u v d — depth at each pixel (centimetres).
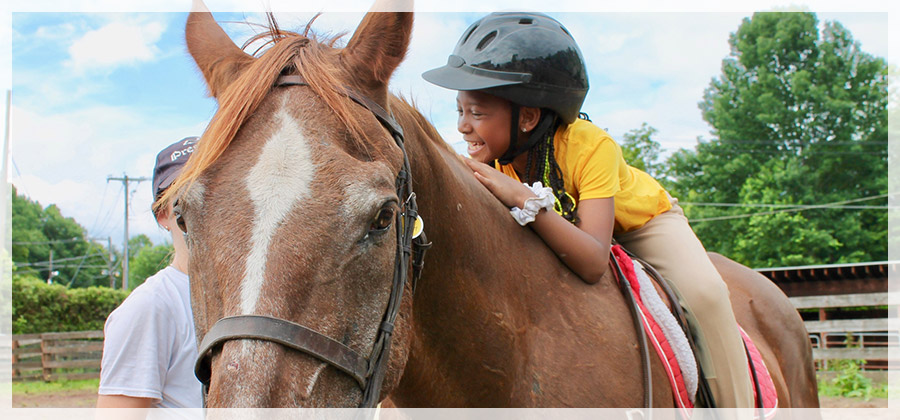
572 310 195
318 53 152
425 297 172
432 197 169
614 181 217
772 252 2264
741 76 2766
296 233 125
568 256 200
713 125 2759
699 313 223
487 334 178
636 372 196
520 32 214
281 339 121
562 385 184
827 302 1062
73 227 4234
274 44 163
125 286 2517
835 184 2455
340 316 130
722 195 2558
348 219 129
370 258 135
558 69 213
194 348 198
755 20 2748
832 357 994
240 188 128
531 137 220
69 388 1113
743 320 291
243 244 124
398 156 149
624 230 245
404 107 180
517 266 190
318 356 125
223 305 124
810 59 2664
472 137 223
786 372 303
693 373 210
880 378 937
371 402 137
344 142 137
